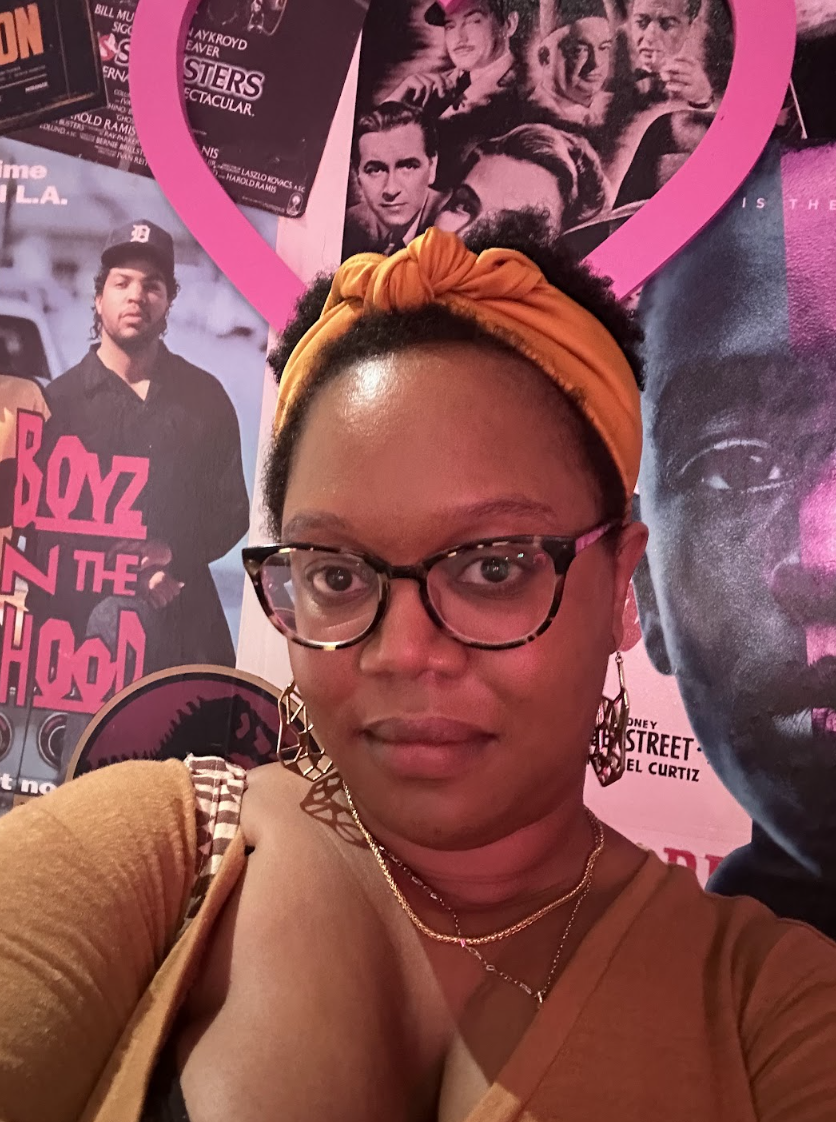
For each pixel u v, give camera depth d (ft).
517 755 1.63
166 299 3.39
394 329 1.68
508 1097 1.48
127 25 3.38
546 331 1.70
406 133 3.22
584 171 3.10
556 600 1.58
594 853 1.98
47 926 1.63
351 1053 1.58
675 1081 1.53
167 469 3.39
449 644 1.57
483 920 1.85
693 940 1.77
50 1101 1.55
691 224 2.96
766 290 2.99
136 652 3.39
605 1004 1.61
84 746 3.36
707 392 3.03
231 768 2.13
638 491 3.08
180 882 1.83
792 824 2.94
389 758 1.64
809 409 2.95
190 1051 1.61
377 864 1.90
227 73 3.34
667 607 3.05
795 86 2.96
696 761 3.02
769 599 2.97
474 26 3.17
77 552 3.43
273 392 3.32
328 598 1.69
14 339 3.49
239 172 3.34
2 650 3.46
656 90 3.06
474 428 1.56
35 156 3.48
